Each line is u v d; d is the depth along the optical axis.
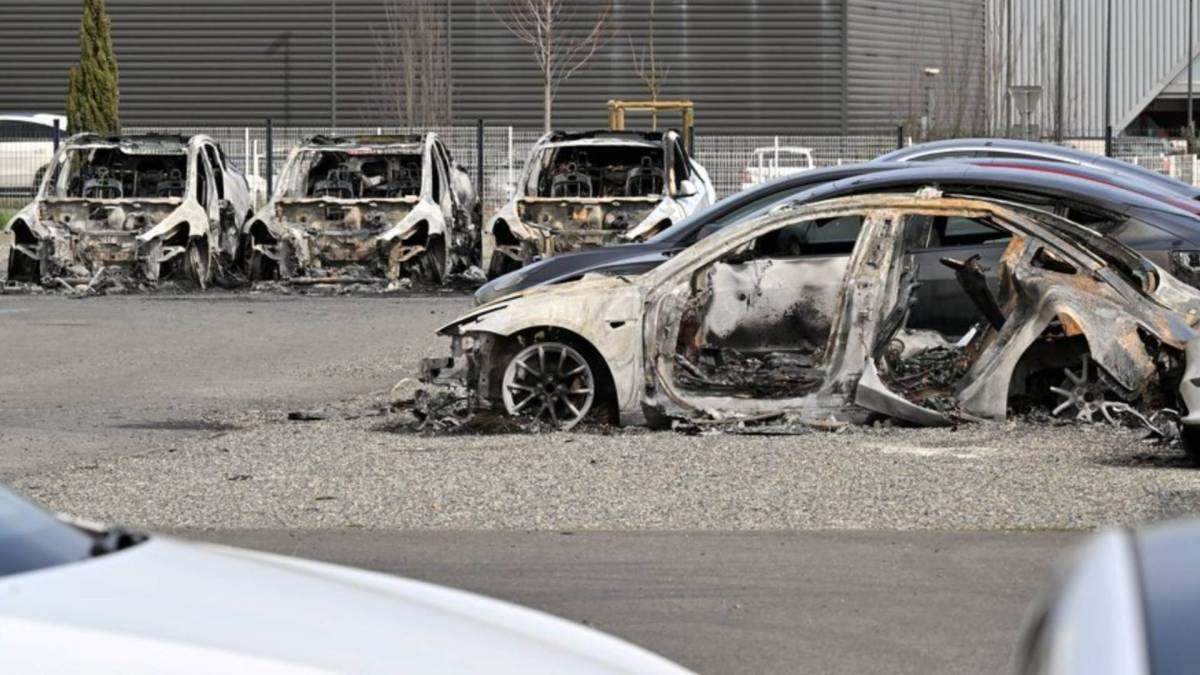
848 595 15.98
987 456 22.86
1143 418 23.73
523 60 120.44
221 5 121.75
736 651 14.16
